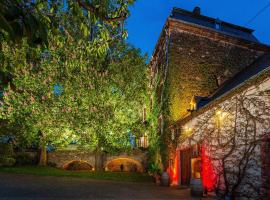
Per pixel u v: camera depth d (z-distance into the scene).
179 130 16.61
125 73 20.75
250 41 20.64
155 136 21.45
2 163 20.66
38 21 2.33
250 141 9.53
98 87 19.36
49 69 18.50
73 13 3.38
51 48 16.94
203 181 12.82
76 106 18.84
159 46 22.23
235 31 22.33
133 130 21.52
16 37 2.25
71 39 5.39
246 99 9.90
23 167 20.70
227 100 11.13
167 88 18.61
